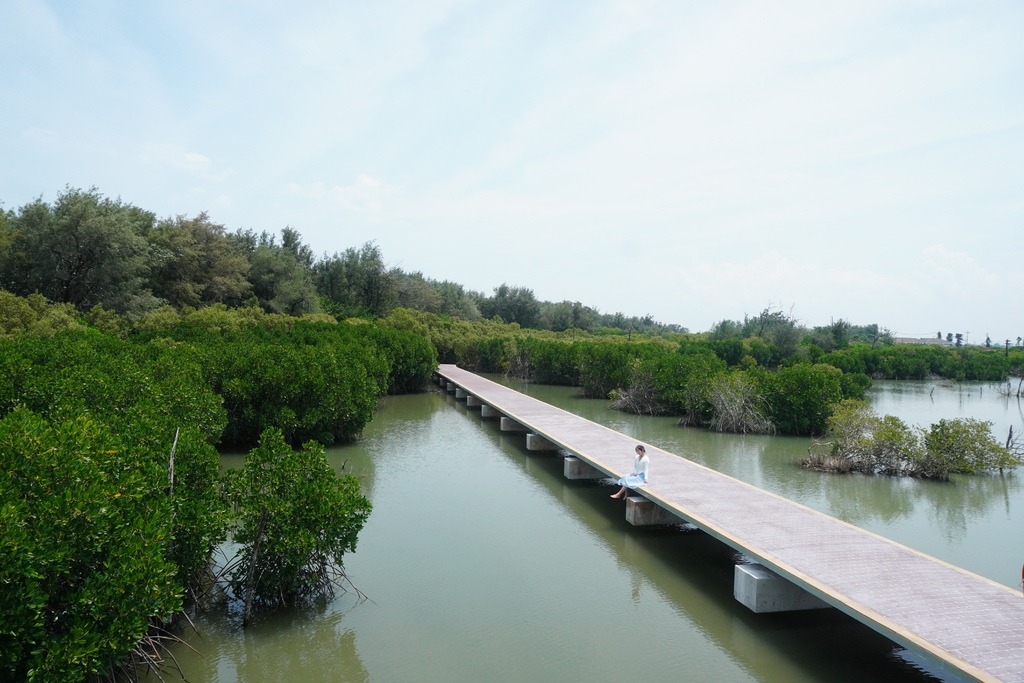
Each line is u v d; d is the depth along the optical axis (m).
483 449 16.59
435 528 10.34
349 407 16.42
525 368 36.38
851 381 22.30
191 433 8.70
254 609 7.37
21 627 4.38
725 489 10.27
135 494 5.77
